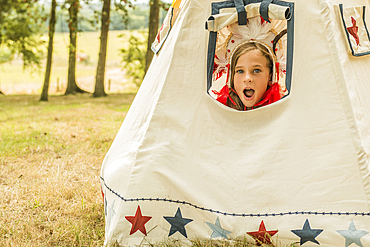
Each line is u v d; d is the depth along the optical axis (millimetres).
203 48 2670
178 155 2504
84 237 2764
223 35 2988
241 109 3021
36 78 40438
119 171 2674
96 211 3234
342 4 2561
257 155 2441
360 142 2246
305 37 2473
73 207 3352
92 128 7516
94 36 68875
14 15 18109
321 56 2426
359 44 2600
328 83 2385
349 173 2244
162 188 2447
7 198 3600
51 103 14930
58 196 3586
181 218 2418
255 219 2338
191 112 2586
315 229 2221
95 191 3756
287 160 2367
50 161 4961
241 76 2832
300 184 2314
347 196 2227
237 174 2438
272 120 2500
